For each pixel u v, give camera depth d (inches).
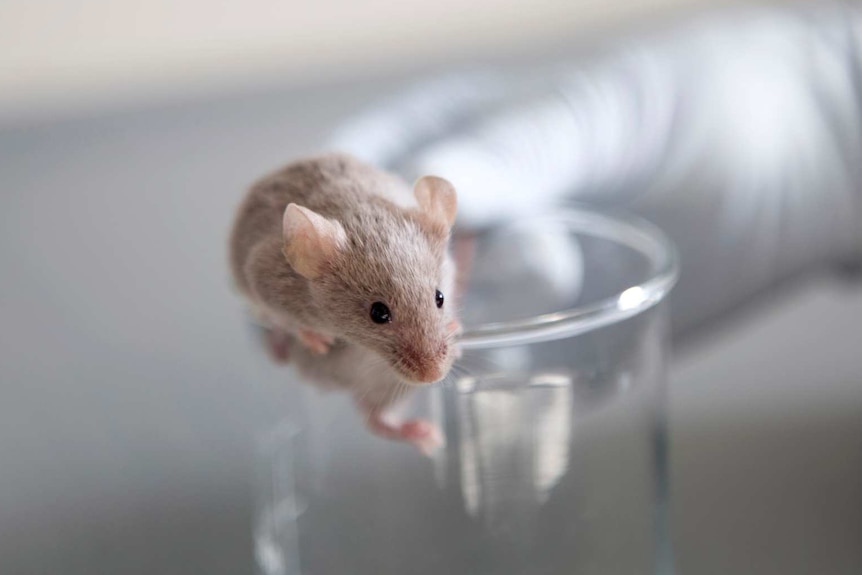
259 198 9.6
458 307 9.4
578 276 9.8
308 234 8.8
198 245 17.9
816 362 14.6
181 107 23.2
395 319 8.8
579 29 24.4
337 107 21.5
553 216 10.2
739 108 14.4
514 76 18.7
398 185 9.9
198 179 19.6
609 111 13.8
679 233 14.2
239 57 23.9
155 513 12.2
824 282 16.6
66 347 15.2
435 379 8.5
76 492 12.6
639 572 9.7
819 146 14.9
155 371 14.6
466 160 11.5
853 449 12.9
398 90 21.8
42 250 18.0
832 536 11.6
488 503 8.9
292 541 10.5
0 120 23.3
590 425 9.0
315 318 9.1
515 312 9.5
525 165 12.3
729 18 16.4
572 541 9.1
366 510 9.3
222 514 12.1
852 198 15.1
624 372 9.0
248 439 13.2
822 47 15.5
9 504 12.4
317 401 9.3
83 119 23.2
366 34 24.2
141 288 16.9
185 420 13.6
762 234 14.5
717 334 15.5
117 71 23.6
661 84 14.4
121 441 13.3
